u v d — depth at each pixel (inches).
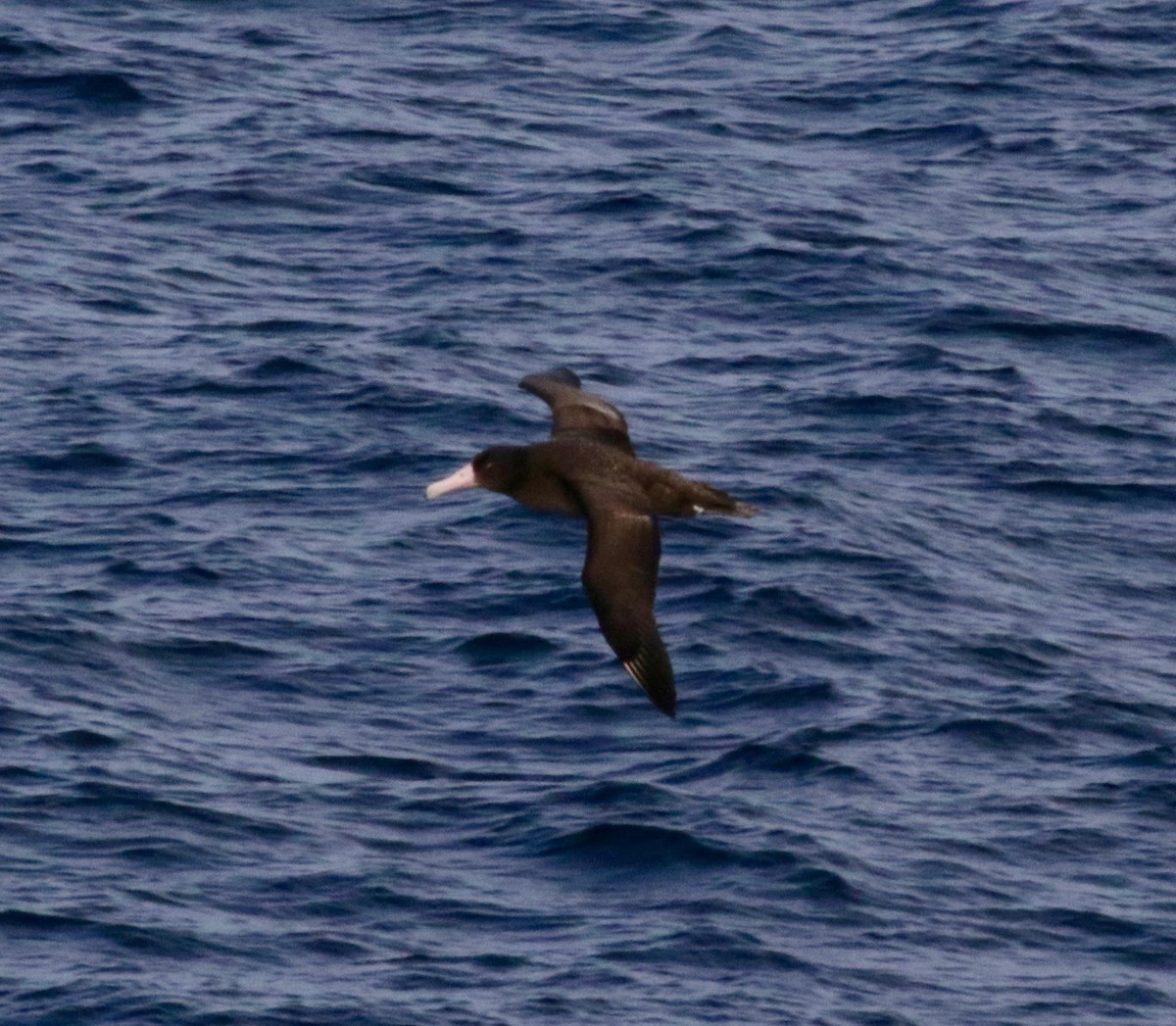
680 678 1766.7
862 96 3412.9
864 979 1389.0
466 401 2293.3
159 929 1403.8
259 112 3186.5
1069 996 1390.3
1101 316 2650.1
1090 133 3289.9
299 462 2153.1
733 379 2422.5
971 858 1533.0
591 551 880.3
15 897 1429.6
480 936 1422.2
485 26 3676.2
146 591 1879.9
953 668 1813.5
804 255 2755.9
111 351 2409.0
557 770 1626.5
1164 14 3757.4
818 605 1892.2
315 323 2507.4
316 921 1428.4
